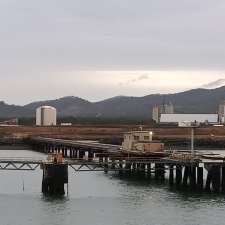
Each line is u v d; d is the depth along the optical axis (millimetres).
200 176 97062
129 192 94312
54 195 89062
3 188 98000
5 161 94500
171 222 70125
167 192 94625
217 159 102188
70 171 131000
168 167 120688
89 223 69062
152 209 78312
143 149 117188
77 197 87688
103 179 114812
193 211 76875
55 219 71062
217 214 75062
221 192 94312
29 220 70438
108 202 83562
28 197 86938
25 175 120625
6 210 76375
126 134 126062
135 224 68812
